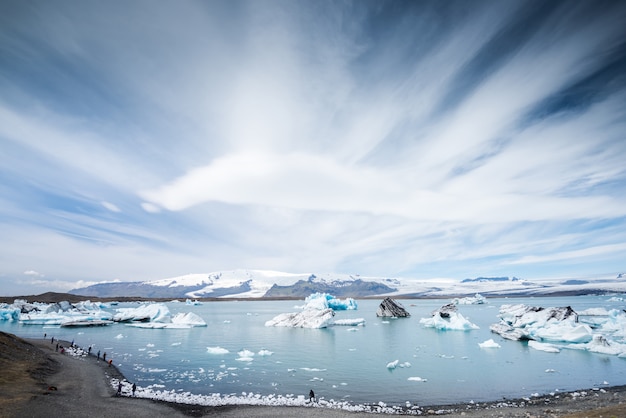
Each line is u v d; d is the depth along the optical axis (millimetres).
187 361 42875
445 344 55875
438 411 25266
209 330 77438
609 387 31172
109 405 25375
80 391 28688
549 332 59312
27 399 25109
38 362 36656
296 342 59031
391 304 116688
